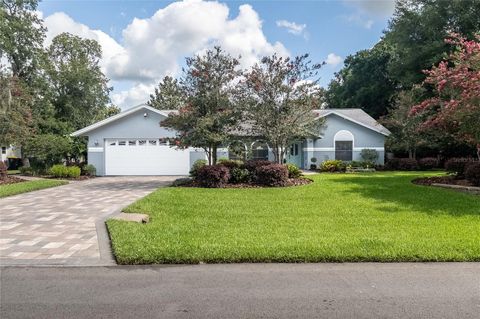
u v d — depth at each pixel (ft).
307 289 14.83
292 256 18.34
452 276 16.24
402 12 90.84
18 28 93.56
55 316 12.47
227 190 41.73
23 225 25.95
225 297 14.06
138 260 18.08
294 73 49.34
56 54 107.76
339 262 18.25
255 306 13.24
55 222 26.89
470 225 24.39
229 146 53.21
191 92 50.29
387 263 18.10
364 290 14.70
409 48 89.25
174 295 14.26
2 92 57.11
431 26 84.79
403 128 78.79
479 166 40.47
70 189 48.16
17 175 75.00
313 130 56.39
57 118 100.37
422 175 58.95
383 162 85.35
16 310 12.96
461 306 13.17
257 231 23.17
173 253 18.56
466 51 42.09
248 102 49.19
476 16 79.25
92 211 31.37
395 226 24.31
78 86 104.94
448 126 43.80
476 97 36.52
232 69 50.57
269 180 45.39
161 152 74.02
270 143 52.70
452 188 41.04
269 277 16.24
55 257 18.98
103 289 14.90
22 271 17.06
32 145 73.36
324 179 51.42
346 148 85.10
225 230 23.45
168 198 35.81
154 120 73.97
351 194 37.47
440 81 41.04
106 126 73.67
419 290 14.67
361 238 21.17
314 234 22.35
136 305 13.35
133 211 29.68
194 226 24.63
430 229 23.32
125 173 73.77
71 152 89.35
